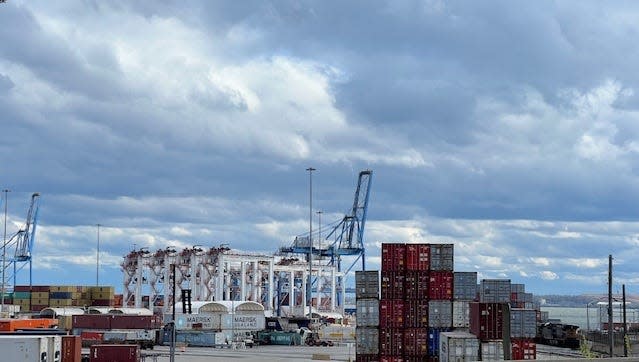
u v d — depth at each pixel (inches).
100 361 3348.9
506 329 2126.0
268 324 6289.4
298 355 4534.9
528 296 5767.7
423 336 3289.9
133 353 3366.1
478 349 2861.7
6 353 2576.3
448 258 3334.2
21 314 6870.1
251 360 4092.0
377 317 3299.7
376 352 3284.9
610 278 3026.6
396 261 3331.7
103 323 5615.2
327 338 6176.2
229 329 5969.5
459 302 3307.1
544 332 5344.5
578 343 4933.6
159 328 5757.9
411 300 3314.5
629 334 4333.2
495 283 4094.5
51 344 2709.2
